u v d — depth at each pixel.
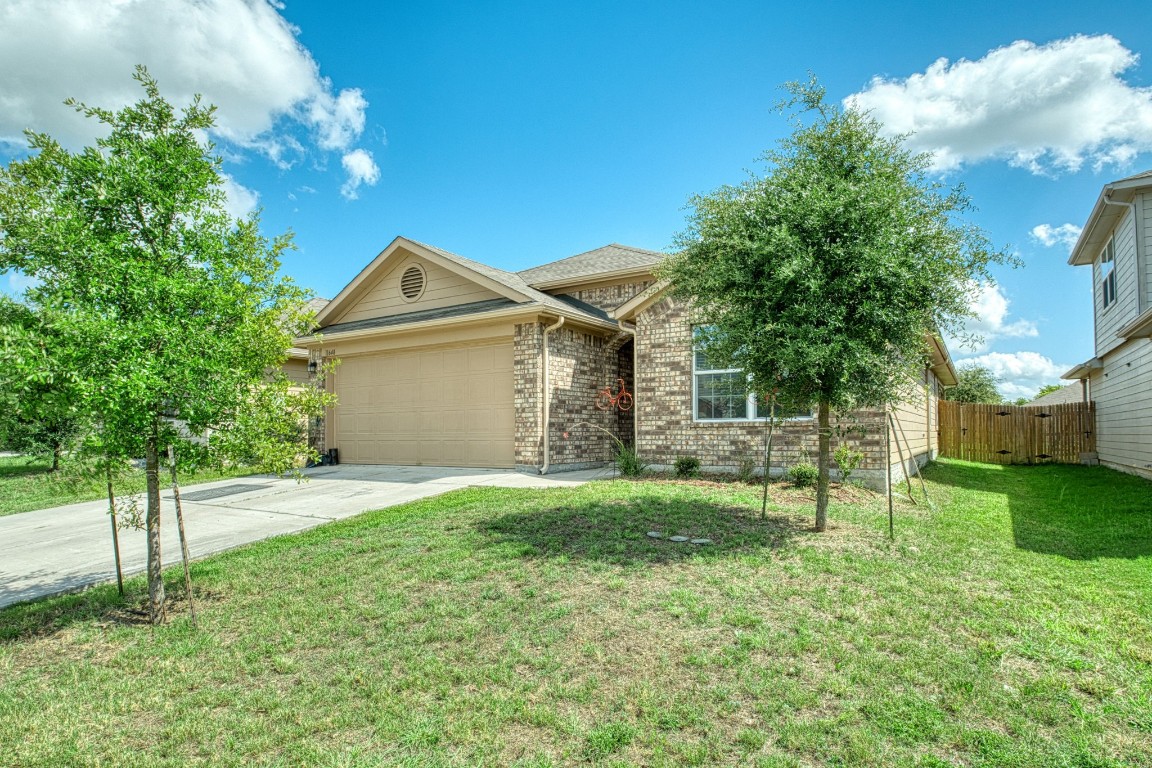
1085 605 4.41
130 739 3.03
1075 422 16.98
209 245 4.68
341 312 15.37
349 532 6.91
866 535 6.25
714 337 6.50
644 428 11.16
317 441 14.91
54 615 4.83
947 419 18.77
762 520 6.81
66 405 4.10
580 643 3.81
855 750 2.70
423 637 3.99
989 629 3.92
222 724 3.12
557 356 12.31
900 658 3.54
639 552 5.58
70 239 4.16
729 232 6.08
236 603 4.88
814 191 5.68
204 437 4.98
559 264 17.11
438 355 13.49
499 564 5.34
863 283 5.59
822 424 6.40
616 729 2.90
